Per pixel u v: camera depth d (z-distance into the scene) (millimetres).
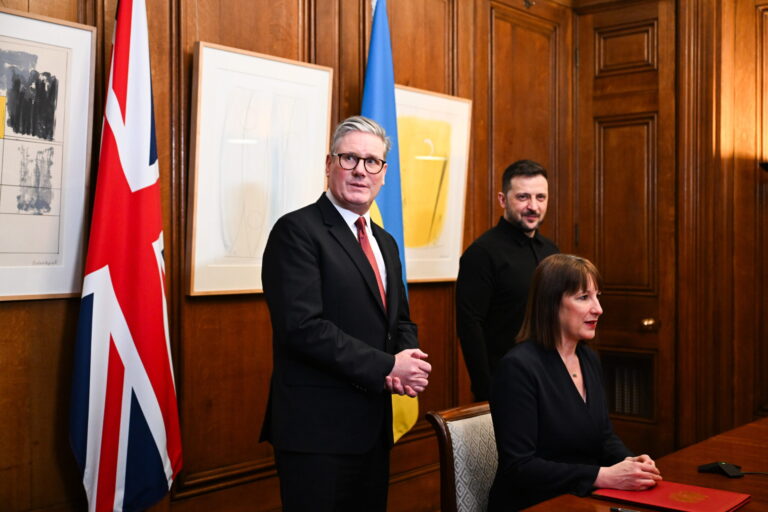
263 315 3289
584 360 2139
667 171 4738
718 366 4594
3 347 2533
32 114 2533
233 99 3080
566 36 4996
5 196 2479
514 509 1939
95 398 2498
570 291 2037
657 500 1682
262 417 3287
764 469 1992
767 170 4496
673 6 4719
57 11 2652
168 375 2660
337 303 2193
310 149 3355
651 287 4789
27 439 2586
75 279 2646
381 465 2283
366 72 3479
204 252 3018
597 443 2061
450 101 4035
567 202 5000
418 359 2139
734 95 4613
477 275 2998
